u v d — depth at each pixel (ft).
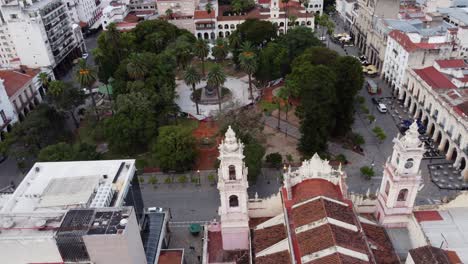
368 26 559.79
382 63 513.45
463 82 382.63
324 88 336.90
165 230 280.92
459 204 236.02
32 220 209.87
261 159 338.95
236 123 365.61
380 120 422.00
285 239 212.43
